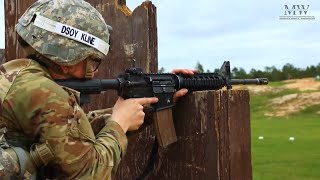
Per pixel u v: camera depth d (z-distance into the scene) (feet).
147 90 8.94
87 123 7.34
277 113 101.24
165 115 9.18
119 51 11.23
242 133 8.70
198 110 8.99
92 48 7.51
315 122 75.10
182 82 9.23
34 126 6.98
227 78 9.66
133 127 8.38
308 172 27.14
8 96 7.04
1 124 7.14
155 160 10.14
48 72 7.57
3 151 6.69
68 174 7.03
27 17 7.54
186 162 9.32
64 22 7.35
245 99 8.73
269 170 28.12
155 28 10.35
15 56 13.87
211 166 8.69
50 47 7.30
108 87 8.47
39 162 6.93
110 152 7.51
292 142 43.55
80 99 8.06
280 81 138.92
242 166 8.67
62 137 6.91
